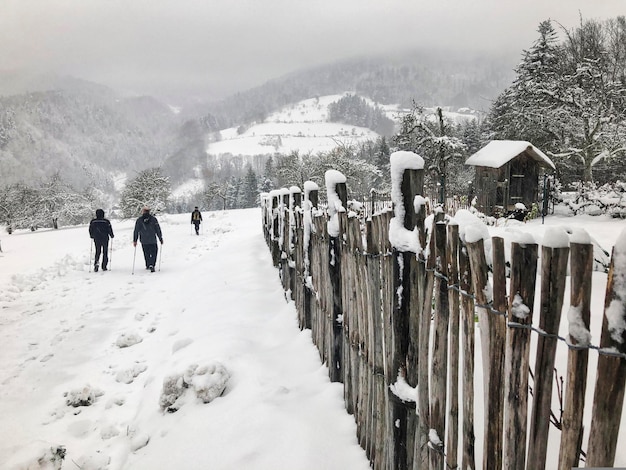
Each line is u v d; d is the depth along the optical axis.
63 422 4.00
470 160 18.41
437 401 1.94
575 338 1.19
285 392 3.50
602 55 22.84
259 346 4.54
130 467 3.12
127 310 7.45
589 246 1.16
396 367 2.25
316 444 2.85
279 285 6.81
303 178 33.75
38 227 42.94
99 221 10.77
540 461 1.34
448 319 1.87
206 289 7.53
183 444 3.15
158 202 31.75
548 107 20.69
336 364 3.55
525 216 14.87
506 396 1.46
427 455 2.09
